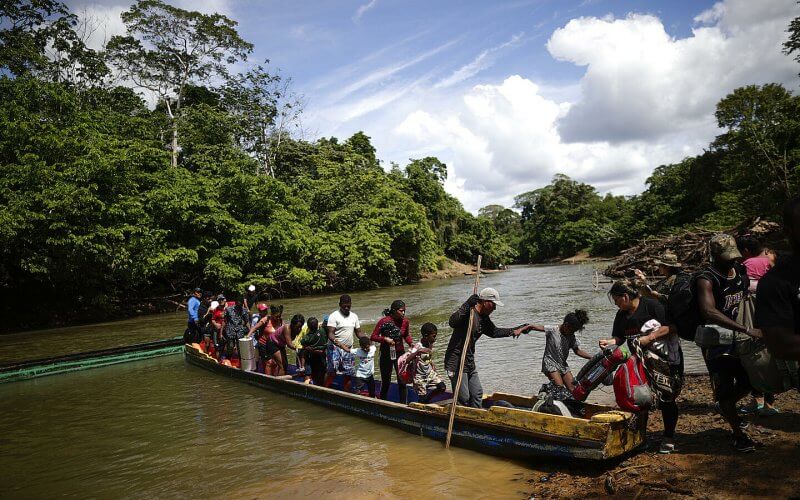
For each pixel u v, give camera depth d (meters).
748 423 4.84
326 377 8.30
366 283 37.03
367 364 7.53
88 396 9.66
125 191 24.20
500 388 7.74
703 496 3.62
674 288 4.38
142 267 23.70
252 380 9.34
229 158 31.77
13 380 11.74
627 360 4.57
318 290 34.00
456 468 4.90
